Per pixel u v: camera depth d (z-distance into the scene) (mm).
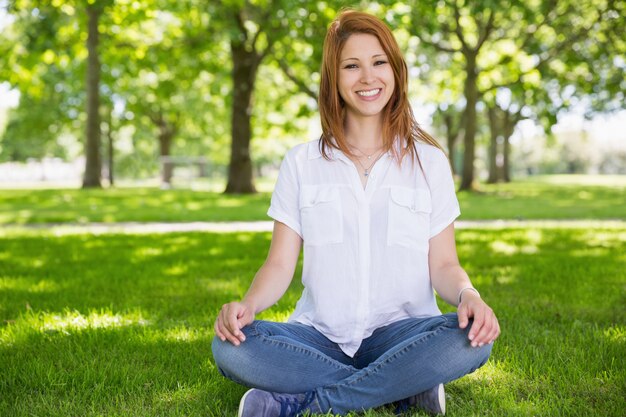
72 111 32375
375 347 2555
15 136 36562
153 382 2881
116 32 19938
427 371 2322
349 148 2656
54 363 3162
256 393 2346
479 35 22719
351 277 2553
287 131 27531
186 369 3053
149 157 49031
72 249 7641
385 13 10852
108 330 3729
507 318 4051
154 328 3869
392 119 2639
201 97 31047
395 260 2561
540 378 2877
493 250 7398
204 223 11820
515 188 29031
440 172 2652
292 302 4633
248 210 14398
